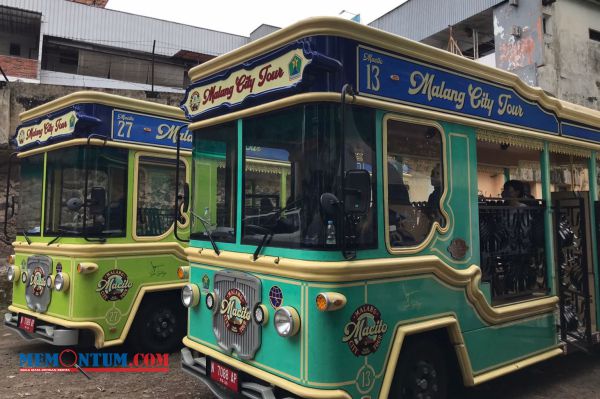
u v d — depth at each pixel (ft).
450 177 12.00
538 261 15.08
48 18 71.77
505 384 15.28
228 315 11.46
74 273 15.96
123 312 16.72
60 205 17.02
